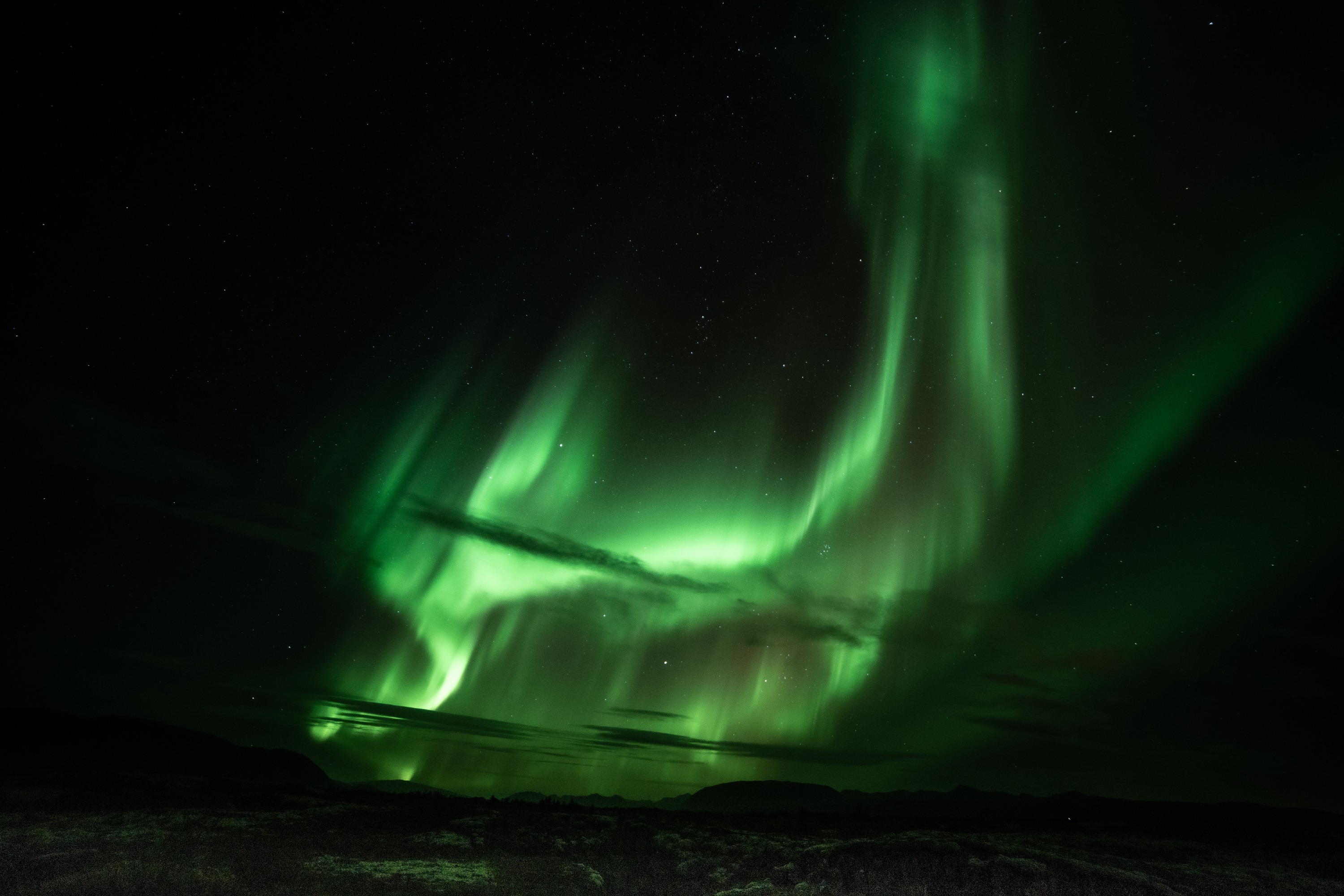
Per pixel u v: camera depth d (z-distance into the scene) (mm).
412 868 18156
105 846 17984
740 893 17531
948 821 30703
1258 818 34562
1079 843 23922
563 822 25531
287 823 22734
